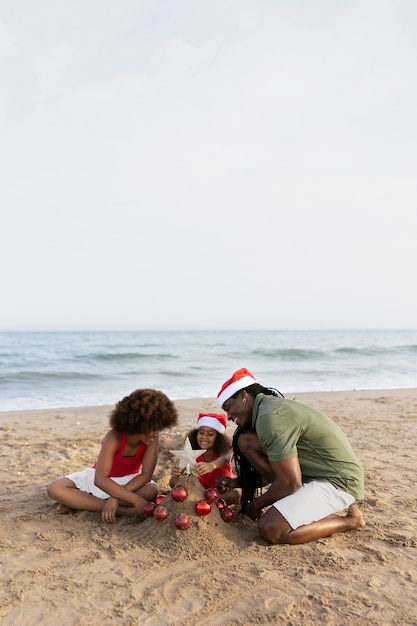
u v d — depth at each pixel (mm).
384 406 11633
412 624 3039
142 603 3283
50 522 4566
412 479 5887
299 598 3314
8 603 3270
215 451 4949
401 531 4324
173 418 4566
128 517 4609
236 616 3145
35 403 12734
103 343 51094
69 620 3100
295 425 4113
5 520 4598
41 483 5715
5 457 6820
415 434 8445
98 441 7859
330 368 23328
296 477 4078
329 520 4199
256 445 4301
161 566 3752
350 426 9133
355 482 4230
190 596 3363
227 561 3807
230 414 4477
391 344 52844
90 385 16516
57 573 3660
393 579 3543
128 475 4766
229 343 52375
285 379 18547
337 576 3580
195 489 4316
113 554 3938
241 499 4676
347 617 3104
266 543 4074
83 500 4711
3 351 36094
